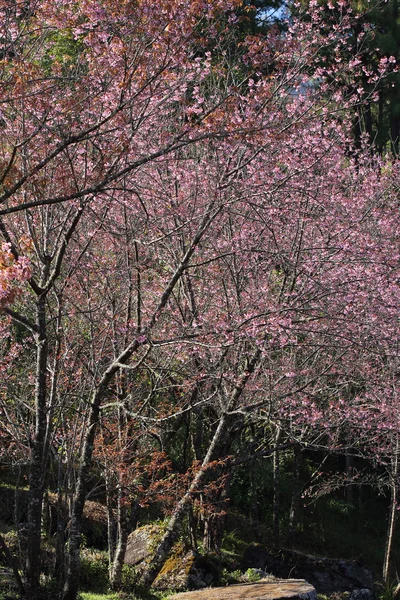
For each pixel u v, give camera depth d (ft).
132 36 23.99
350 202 36.70
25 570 27.09
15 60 22.54
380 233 39.19
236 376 37.70
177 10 23.09
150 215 32.27
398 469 55.47
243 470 61.57
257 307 34.96
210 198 31.71
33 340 34.14
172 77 25.75
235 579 41.01
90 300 32.17
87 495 28.96
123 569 38.60
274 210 31.60
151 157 23.68
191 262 35.42
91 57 25.57
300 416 39.78
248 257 33.96
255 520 59.93
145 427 33.30
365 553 65.41
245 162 30.71
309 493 60.85
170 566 40.37
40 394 26.99
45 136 24.68
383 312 34.73
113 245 32.63
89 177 24.99
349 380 39.04
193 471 35.81
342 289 32.60
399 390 40.24
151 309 36.45
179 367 34.68
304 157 33.76
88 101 24.91
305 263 32.89
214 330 29.86
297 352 38.83
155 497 34.12
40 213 29.19
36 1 24.17
